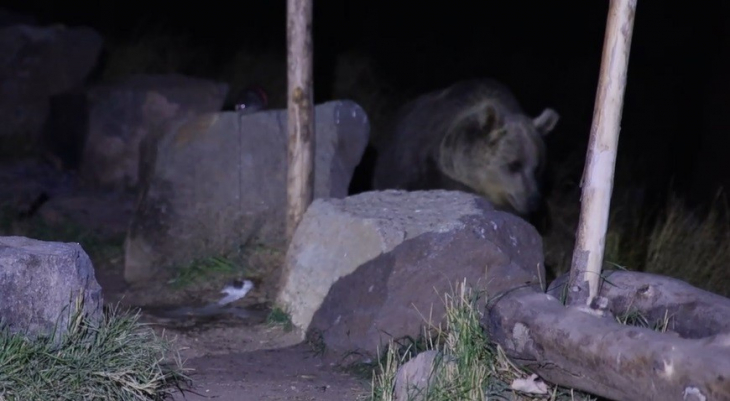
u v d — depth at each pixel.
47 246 6.95
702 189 14.80
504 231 9.13
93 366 6.51
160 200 12.20
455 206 9.52
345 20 23.05
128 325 7.13
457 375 6.67
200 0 23.06
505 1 23.44
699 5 17.67
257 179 12.18
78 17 22.55
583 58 21.88
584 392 6.71
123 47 19.70
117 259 13.03
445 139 13.26
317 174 12.20
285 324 9.59
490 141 12.79
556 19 23.09
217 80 19.44
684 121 17.27
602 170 7.11
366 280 9.04
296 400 7.41
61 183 16.14
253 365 8.55
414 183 13.72
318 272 9.55
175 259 12.04
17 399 6.14
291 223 11.34
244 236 12.03
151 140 12.50
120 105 16.27
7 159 16.81
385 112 19.20
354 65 20.19
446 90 14.45
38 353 6.38
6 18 18.36
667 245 12.34
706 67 16.48
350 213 9.65
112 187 16.00
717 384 5.29
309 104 11.27
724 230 13.14
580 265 7.16
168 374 7.49
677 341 5.64
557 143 18.41
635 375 5.72
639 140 18.67
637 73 20.45
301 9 11.03
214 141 12.26
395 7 23.33
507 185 12.77
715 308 6.68
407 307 8.74
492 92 14.03
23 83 17.30
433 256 8.83
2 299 6.52
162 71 19.61
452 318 7.25
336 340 8.98
